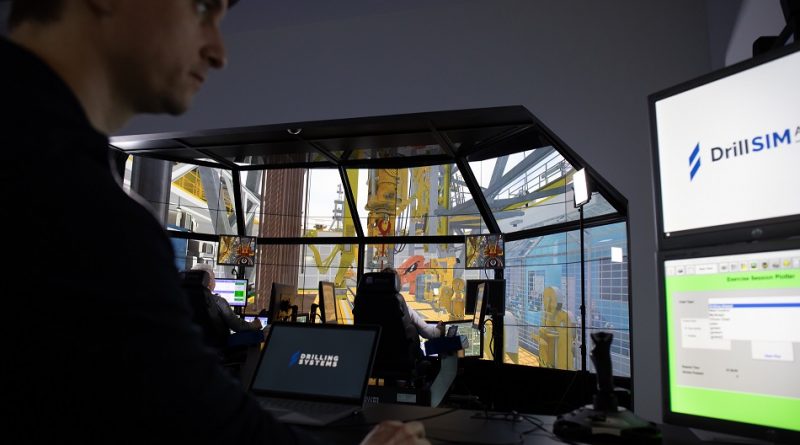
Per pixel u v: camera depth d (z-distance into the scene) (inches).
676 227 38.8
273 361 60.1
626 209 122.7
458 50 156.5
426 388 144.3
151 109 19.6
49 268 13.4
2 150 13.6
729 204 36.0
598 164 129.1
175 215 301.4
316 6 168.1
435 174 256.7
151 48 17.7
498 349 178.7
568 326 193.2
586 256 185.8
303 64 177.2
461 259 247.8
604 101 132.1
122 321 13.8
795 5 62.7
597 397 40.3
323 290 192.5
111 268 13.9
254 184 285.1
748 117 36.0
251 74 183.2
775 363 32.3
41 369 13.6
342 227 268.5
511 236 228.4
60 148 14.4
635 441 36.6
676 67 125.7
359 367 56.2
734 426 33.1
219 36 20.0
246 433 17.2
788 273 32.4
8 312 13.4
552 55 142.1
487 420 46.8
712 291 35.8
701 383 35.3
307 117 173.2
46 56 16.8
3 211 13.4
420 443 26.7
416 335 160.9
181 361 15.1
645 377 107.9
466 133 180.2
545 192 211.2
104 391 13.6
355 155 231.9
